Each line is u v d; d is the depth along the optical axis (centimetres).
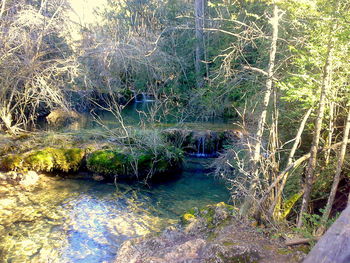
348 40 438
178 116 1473
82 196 777
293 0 455
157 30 1808
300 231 414
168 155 948
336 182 467
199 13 1627
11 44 1127
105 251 532
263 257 389
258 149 559
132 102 2055
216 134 1176
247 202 535
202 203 758
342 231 178
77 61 1216
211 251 407
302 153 723
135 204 744
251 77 767
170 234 502
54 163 912
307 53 557
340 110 648
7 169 879
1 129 1135
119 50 1274
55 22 1230
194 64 1780
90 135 1081
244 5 970
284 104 730
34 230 596
